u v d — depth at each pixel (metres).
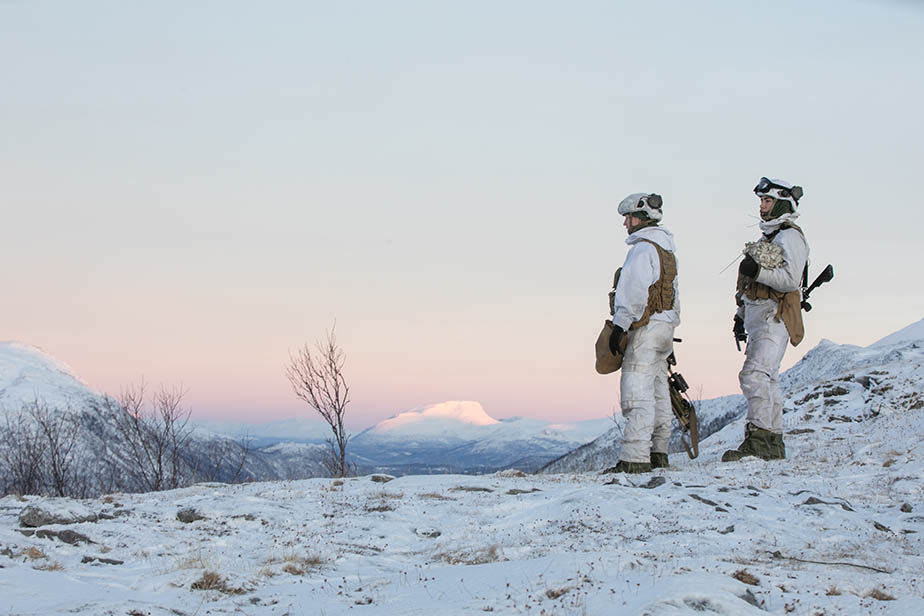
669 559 9.66
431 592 8.73
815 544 10.81
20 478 27.52
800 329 18.09
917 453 16.86
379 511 13.43
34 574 9.06
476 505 13.70
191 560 10.09
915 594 8.34
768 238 18.03
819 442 19.95
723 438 23.88
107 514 12.22
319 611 8.36
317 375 25.41
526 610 7.68
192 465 27.94
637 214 17.20
